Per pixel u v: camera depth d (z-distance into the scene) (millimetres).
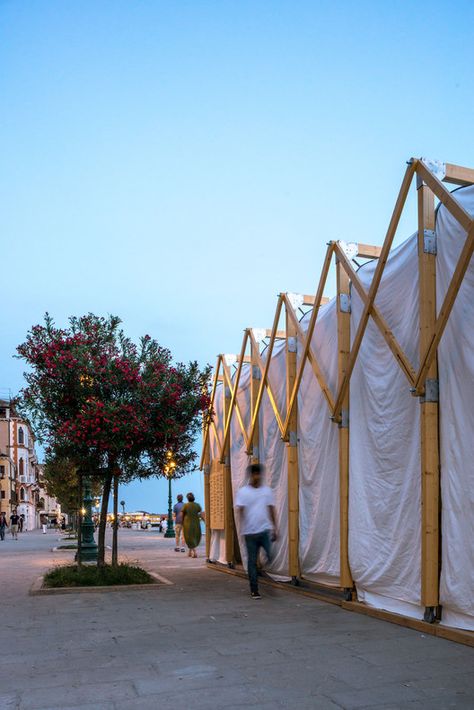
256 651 5871
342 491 8586
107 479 11477
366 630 6758
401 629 6793
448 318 6621
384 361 7922
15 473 83500
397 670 5156
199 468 15859
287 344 10781
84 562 15961
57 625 7305
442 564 6590
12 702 4516
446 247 6852
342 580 8477
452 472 6523
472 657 5547
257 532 9344
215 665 5402
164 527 43188
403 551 7367
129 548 22672
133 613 8055
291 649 5926
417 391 6883
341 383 8734
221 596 9531
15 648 6156
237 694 4613
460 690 4633
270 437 11633
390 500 7668
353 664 5363
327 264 9461
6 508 75750
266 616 7734
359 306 8695
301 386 10406
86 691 4750
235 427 13641
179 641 6363
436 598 6648
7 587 10906
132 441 10664
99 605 8727
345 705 4332
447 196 6449
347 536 8523
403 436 7496
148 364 11367
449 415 6629
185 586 10766
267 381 11875
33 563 16312
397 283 7758
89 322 11516
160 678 5055
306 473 10102
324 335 9727
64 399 11039
